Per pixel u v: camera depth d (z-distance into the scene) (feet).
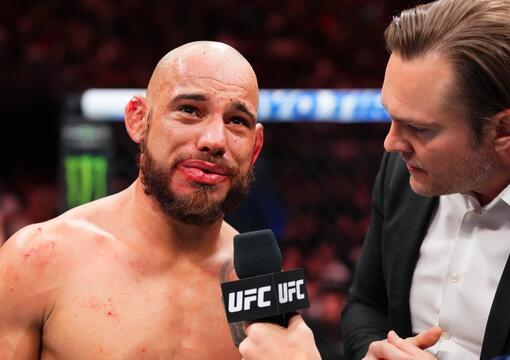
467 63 3.94
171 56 4.40
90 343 4.26
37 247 4.35
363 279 5.45
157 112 4.34
